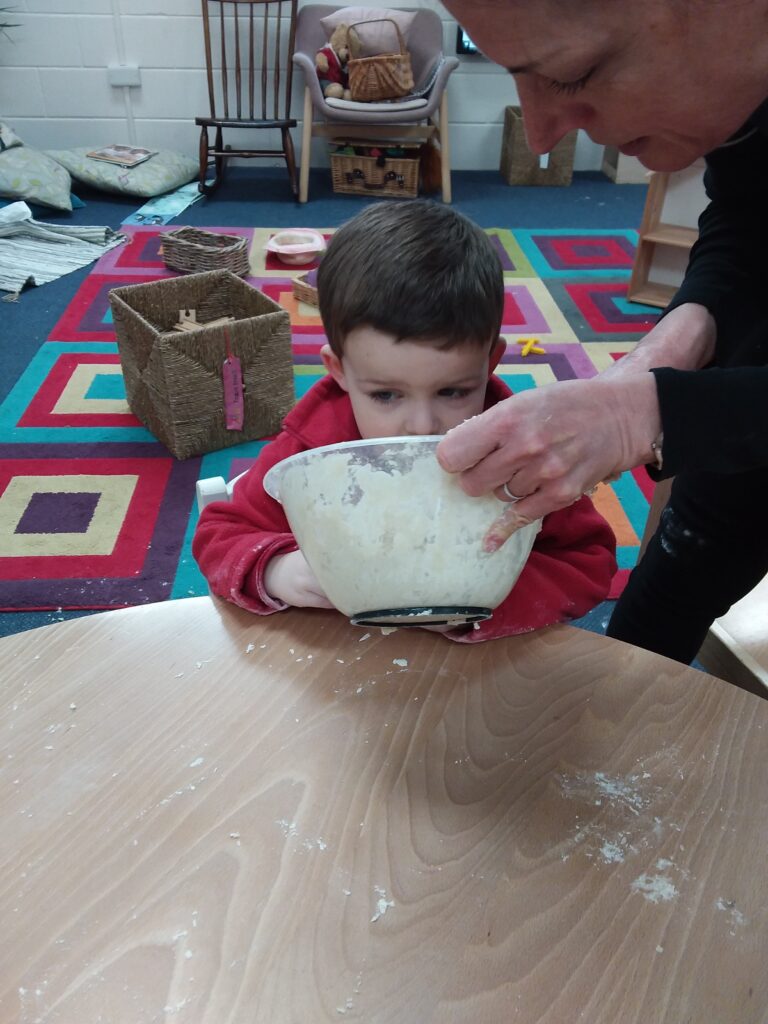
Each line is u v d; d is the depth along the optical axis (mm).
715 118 681
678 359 991
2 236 3656
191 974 573
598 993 565
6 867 640
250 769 725
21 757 730
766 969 583
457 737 761
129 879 633
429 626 860
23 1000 557
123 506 2209
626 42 609
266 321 2377
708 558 1152
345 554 697
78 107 4543
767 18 594
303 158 4289
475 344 946
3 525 2121
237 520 995
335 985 567
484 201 4469
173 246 3412
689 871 648
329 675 827
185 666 832
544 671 840
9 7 4242
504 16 599
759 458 687
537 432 628
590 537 992
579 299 3410
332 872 642
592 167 5039
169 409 2326
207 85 4445
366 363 953
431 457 654
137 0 4258
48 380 2754
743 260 1042
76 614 1867
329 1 4449
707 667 1266
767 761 743
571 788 714
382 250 923
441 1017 550
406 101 4168
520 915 614
